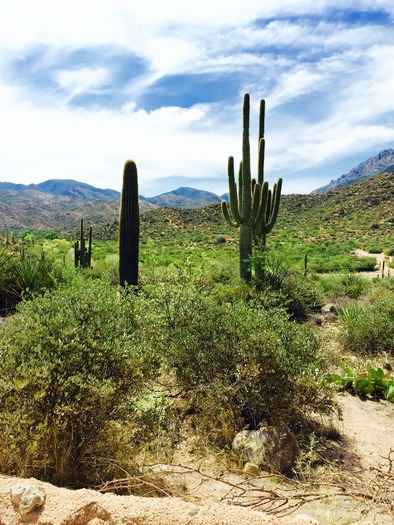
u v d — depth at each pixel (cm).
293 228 7781
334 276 1734
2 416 274
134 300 409
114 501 195
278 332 446
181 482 298
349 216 8075
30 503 189
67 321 333
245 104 1134
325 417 450
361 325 738
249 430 378
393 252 4297
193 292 577
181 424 399
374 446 400
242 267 1141
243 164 1134
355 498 247
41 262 997
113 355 319
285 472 333
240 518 184
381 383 567
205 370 416
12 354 306
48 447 286
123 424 319
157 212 9262
